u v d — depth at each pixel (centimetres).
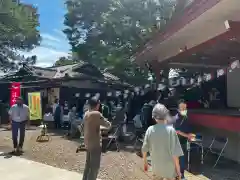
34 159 849
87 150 545
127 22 2591
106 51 2898
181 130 666
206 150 971
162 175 385
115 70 2736
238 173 724
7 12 3023
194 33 888
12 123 940
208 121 903
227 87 1307
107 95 2131
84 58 3197
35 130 1470
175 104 1358
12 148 1013
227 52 1174
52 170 720
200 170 754
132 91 2025
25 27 3406
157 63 1424
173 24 902
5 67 3694
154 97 1667
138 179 648
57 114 1593
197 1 724
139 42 2550
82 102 2178
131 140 1146
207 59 1355
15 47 3647
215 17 729
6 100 2417
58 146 1017
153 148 392
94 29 3127
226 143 810
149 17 2495
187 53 1102
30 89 2228
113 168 736
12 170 720
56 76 2309
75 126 1205
